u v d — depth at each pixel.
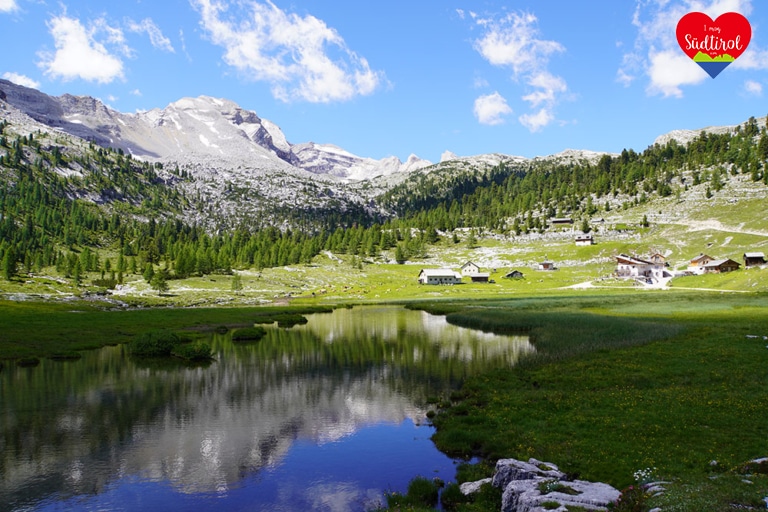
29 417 37.09
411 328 83.25
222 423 35.38
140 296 157.25
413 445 30.17
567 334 63.44
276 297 168.88
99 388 45.81
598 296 124.62
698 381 35.94
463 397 39.22
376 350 62.53
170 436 32.84
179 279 191.75
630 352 47.84
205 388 45.38
